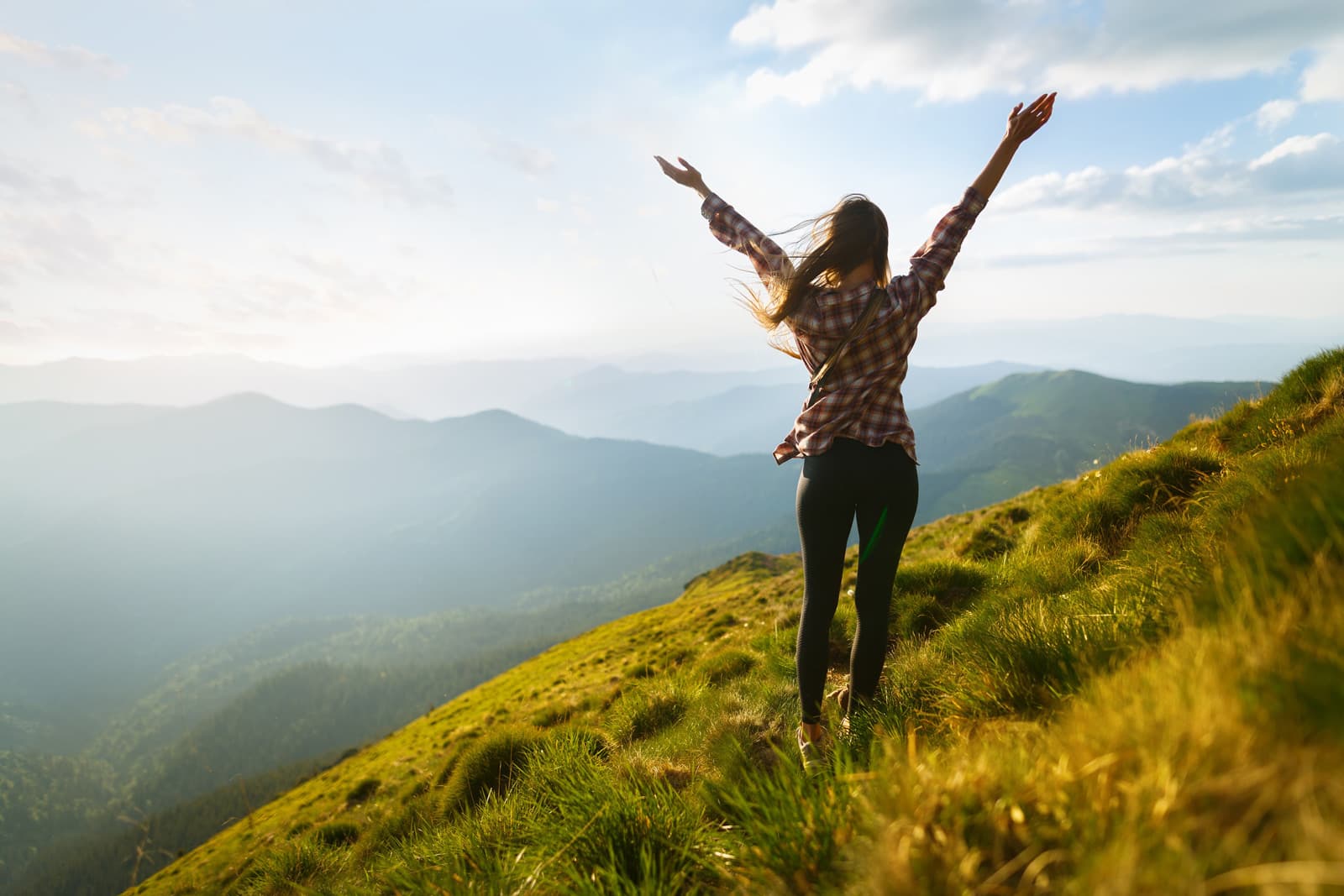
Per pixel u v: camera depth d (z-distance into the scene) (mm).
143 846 3885
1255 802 880
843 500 2637
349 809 18922
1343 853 667
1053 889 991
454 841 2605
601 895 1713
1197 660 1255
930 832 1223
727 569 100312
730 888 1679
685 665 9836
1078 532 5043
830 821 1497
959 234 2785
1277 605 1331
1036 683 2156
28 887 121125
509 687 47906
